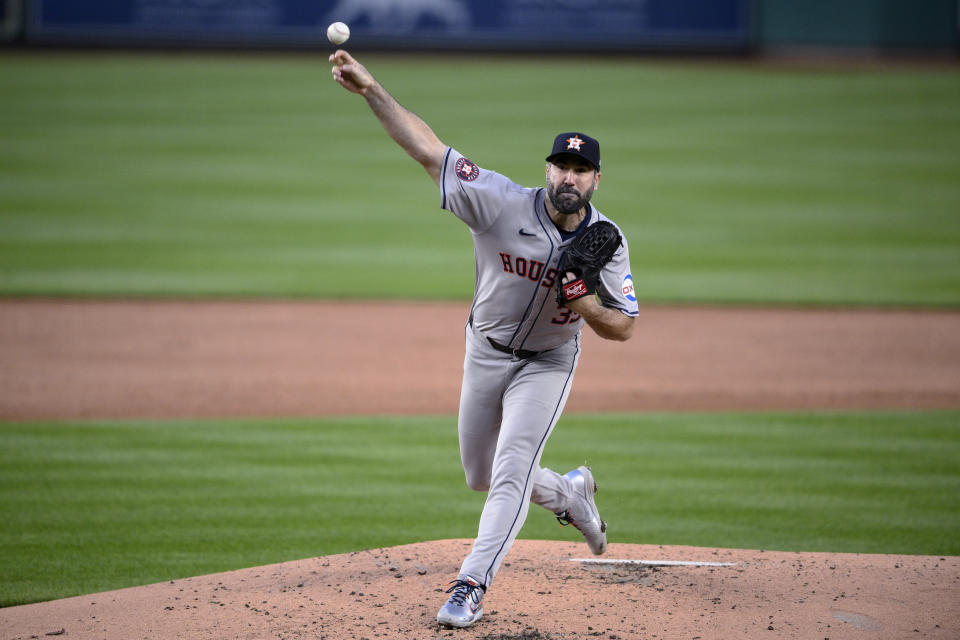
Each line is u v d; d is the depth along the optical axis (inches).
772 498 989.2
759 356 1631.4
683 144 3314.5
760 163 3132.4
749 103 3823.8
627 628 634.2
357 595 690.8
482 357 677.9
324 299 1996.8
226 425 1243.2
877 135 3444.9
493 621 644.7
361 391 1418.6
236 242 2380.7
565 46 4416.8
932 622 643.5
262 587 709.9
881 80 4197.8
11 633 636.1
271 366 1549.0
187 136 3307.1
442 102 3688.5
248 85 3924.7
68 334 1707.7
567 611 662.5
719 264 2256.4
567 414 1312.7
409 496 991.6
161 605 677.3
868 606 670.5
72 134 3272.6
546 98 3804.1
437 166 636.1
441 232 2529.5
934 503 974.4
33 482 1015.0
